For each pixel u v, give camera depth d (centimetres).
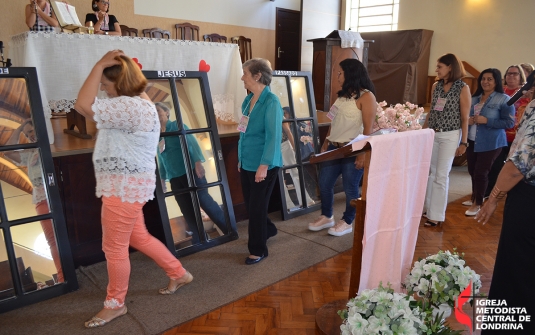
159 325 212
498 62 765
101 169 193
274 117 256
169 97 302
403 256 203
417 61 815
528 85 165
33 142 236
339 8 852
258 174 257
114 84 190
